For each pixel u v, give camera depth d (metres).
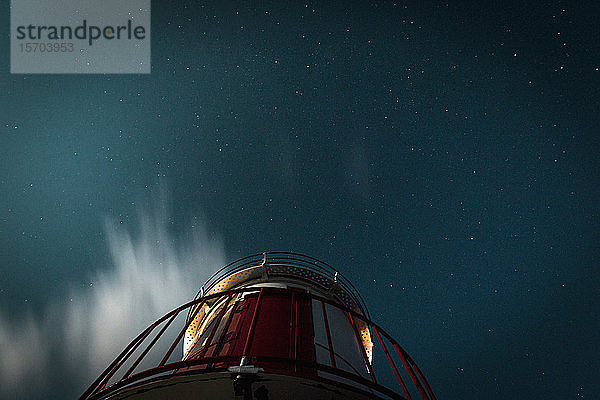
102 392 4.20
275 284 9.87
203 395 4.09
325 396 4.11
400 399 4.37
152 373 4.16
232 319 6.70
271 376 3.97
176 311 6.15
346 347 6.79
